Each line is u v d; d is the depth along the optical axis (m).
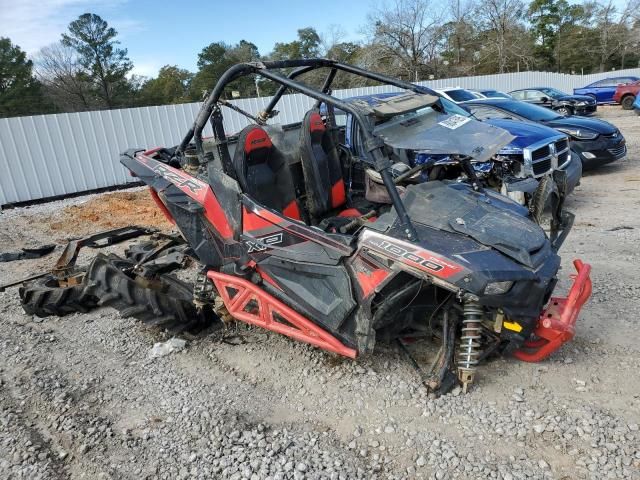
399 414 3.03
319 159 4.07
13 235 7.93
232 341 4.05
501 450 2.68
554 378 3.24
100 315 4.71
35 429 3.12
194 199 3.78
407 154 4.42
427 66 36.22
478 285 2.66
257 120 4.19
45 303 4.44
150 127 12.33
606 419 2.83
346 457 2.71
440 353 3.28
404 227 2.94
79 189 11.55
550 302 3.26
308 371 3.54
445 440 2.78
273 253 3.39
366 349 3.10
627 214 6.74
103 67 43.25
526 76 25.88
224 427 3.01
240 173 3.56
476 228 3.01
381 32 35.75
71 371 3.77
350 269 3.11
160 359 3.87
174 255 4.76
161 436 2.98
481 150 3.12
